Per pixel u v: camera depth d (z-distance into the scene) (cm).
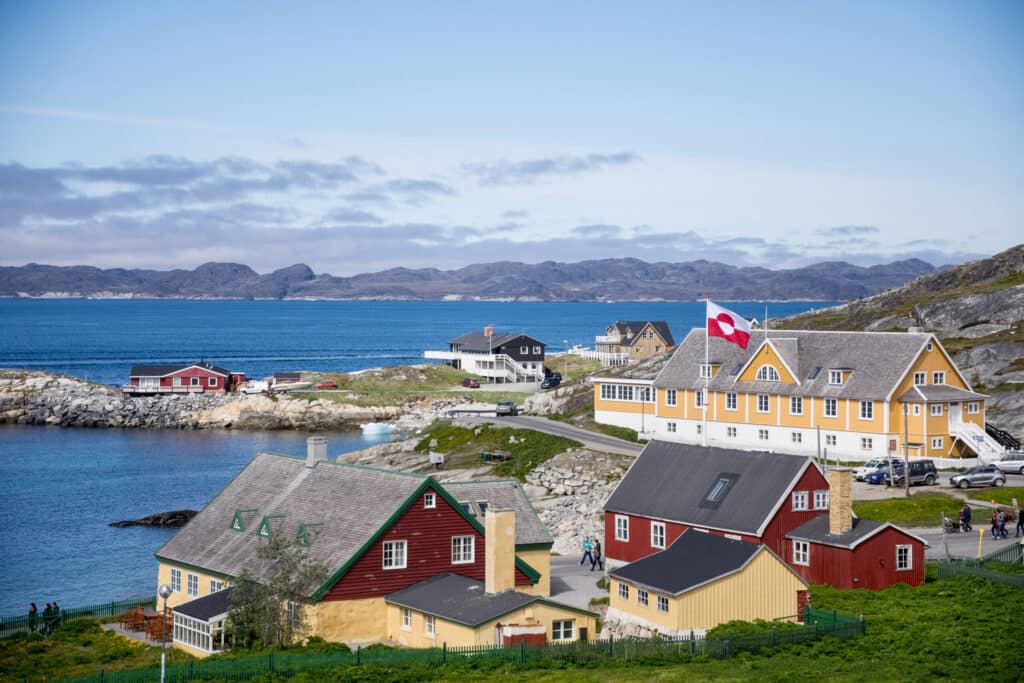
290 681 4559
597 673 4612
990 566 6256
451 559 5844
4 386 18325
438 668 4712
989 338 12669
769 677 4444
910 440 9425
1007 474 9012
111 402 17662
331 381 19038
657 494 6956
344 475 6253
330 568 5534
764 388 10325
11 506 10662
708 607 5256
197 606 5612
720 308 9000
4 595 7500
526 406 14438
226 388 19262
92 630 6141
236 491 6775
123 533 9456
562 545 7988
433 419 16588
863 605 5584
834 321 15088
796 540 6244
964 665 4562
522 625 5119
